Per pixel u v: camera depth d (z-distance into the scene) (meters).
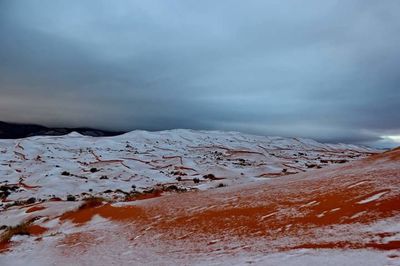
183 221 14.44
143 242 12.45
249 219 12.50
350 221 9.73
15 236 17.44
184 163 102.06
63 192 56.81
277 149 169.12
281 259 7.87
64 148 136.00
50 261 11.67
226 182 41.94
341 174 17.30
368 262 6.75
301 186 16.34
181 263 9.13
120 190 56.97
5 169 88.69
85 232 16.56
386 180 12.96
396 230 8.23
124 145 150.75
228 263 8.36
